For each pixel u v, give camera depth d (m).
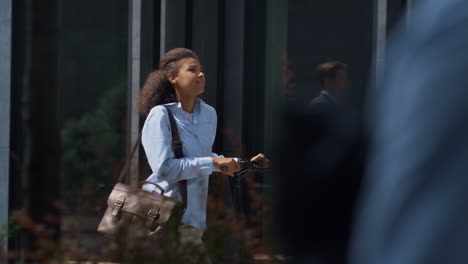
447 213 2.03
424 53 2.13
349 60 22.83
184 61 14.28
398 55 2.22
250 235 9.51
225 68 24.16
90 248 10.22
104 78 26.05
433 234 2.04
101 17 26.31
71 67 26.64
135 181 22.97
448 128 2.05
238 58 23.88
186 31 23.86
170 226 13.23
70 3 27.25
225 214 10.87
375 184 2.19
